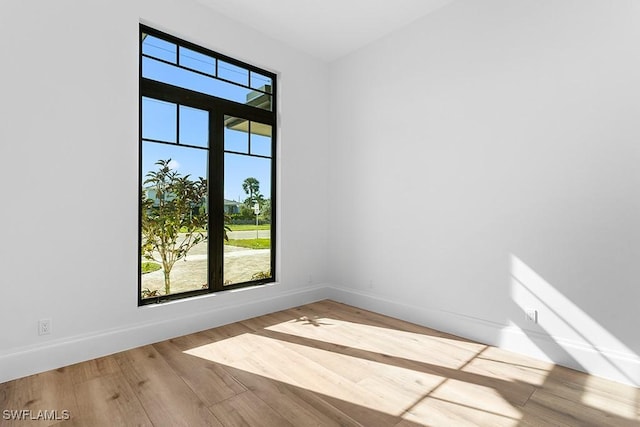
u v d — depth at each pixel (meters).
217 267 3.44
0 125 2.19
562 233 2.50
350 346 2.83
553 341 2.52
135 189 2.77
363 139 3.99
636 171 2.20
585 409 1.93
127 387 2.14
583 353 2.38
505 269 2.80
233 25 3.44
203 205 3.36
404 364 2.50
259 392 2.10
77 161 2.49
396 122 3.64
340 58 4.28
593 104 2.36
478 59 2.97
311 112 4.25
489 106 2.90
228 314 3.37
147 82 2.94
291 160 4.04
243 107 3.66
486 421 1.82
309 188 4.23
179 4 3.03
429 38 3.34
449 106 3.18
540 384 2.21
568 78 2.47
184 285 3.22
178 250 3.18
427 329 3.25
